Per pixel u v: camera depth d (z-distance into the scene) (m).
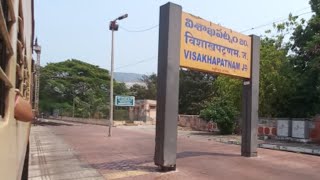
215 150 18.08
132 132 32.91
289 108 30.09
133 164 13.55
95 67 74.38
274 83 29.20
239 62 15.45
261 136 28.41
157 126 12.48
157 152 12.37
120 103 50.78
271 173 12.02
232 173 11.92
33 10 6.41
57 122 56.06
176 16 12.73
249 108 15.77
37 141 23.02
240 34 15.53
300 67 29.41
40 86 69.00
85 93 69.25
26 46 4.58
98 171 12.20
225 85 32.34
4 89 2.22
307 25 28.48
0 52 2.22
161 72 12.57
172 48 12.58
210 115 32.56
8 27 2.26
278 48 31.09
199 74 55.19
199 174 11.71
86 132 32.34
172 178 11.08
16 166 2.76
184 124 42.53
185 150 18.08
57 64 72.25
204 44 13.88
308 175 11.79
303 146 21.67
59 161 14.36
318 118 24.80
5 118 2.20
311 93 27.94
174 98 12.51
